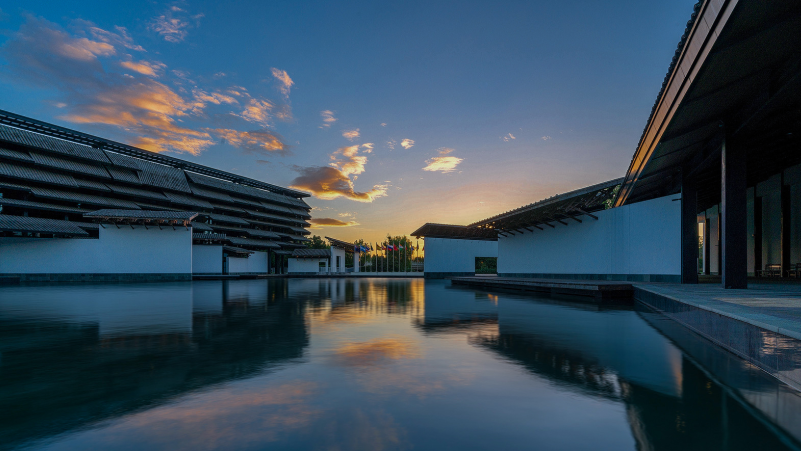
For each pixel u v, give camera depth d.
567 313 10.90
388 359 5.46
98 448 2.88
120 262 32.78
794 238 19.66
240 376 4.65
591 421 3.33
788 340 4.31
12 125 39.50
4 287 24.67
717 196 24.73
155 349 6.14
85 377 4.64
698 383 4.36
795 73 8.52
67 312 11.10
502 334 7.46
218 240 42.94
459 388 4.19
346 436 3.03
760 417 3.41
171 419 3.39
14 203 35.38
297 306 12.88
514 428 3.19
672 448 2.85
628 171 17.84
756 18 6.73
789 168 19.78
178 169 53.25
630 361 5.35
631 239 19.92
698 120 11.95
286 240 68.94
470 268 45.41
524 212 23.83
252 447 2.86
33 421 3.37
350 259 75.44
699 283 16.75
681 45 8.65
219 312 11.16
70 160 42.09
